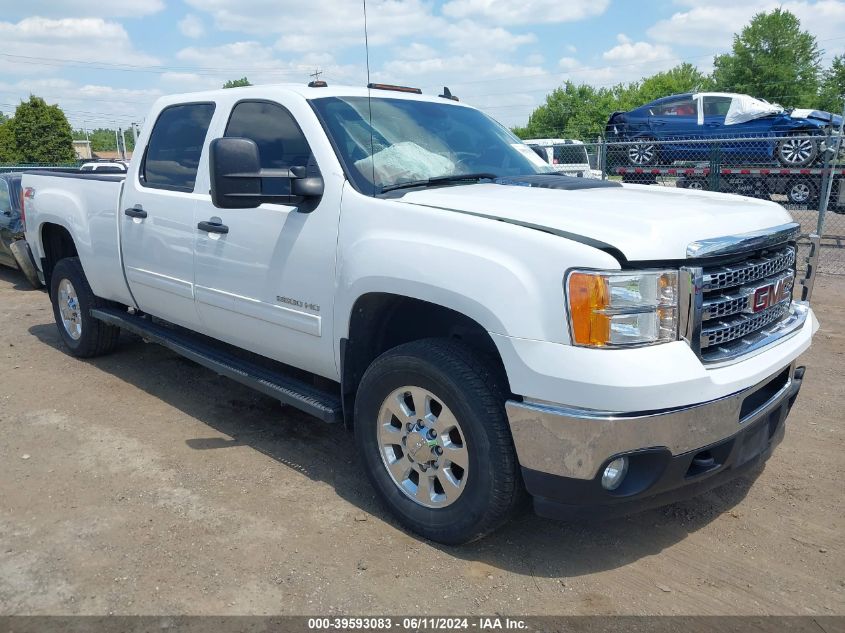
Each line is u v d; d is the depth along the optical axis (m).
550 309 2.78
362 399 3.52
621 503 2.91
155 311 5.09
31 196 6.25
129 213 4.96
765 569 3.22
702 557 3.32
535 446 2.88
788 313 3.67
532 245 2.86
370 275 3.33
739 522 3.62
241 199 3.48
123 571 3.16
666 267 2.82
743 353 3.09
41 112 56.12
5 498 3.81
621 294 2.73
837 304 8.48
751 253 3.18
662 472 2.86
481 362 3.09
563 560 3.28
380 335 3.67
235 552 3.30
